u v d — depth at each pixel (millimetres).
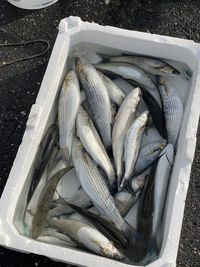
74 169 852
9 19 1034
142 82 902
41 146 834
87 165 816
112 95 882
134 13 1020
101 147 831
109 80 890
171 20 1016
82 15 1027
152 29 1012
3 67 1005
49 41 1016
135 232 781
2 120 966
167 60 898
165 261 683
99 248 748
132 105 852
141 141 859
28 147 775
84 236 762
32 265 862
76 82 876
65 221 788
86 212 799
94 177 806
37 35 1021
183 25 1012
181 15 1019
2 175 930
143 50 887
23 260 866
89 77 870
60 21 949
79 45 902
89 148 826
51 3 1021
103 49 913
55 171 852
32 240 707
